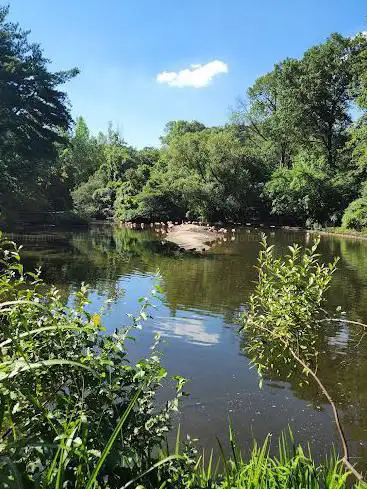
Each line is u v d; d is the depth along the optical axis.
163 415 2.50
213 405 6.25
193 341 8.88
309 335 3.73
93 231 35.44
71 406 2.24
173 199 45.69
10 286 2.54
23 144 31.81
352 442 5.52
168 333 9.33
